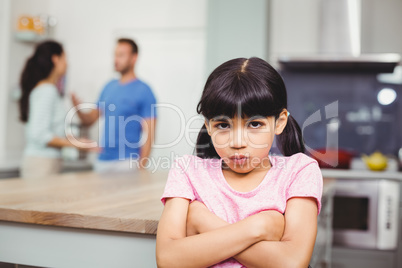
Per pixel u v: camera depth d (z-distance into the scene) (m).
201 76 3.63
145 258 0.99
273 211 0.87
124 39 2.82
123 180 1.84
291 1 3.37
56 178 1.89
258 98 0.85
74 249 1.03
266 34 3.29
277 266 0.79
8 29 3.47
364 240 2.86
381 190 2.84
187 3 3.66
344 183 2.89
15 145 3.57
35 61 2.66
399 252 2.83
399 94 3.50
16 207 1.09
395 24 3.23
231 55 3.26
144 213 1.03
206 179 0.95
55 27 3.91
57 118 2.74
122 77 2.88
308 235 0.83
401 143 3.49
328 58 3.15
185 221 0.90
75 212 1.03
